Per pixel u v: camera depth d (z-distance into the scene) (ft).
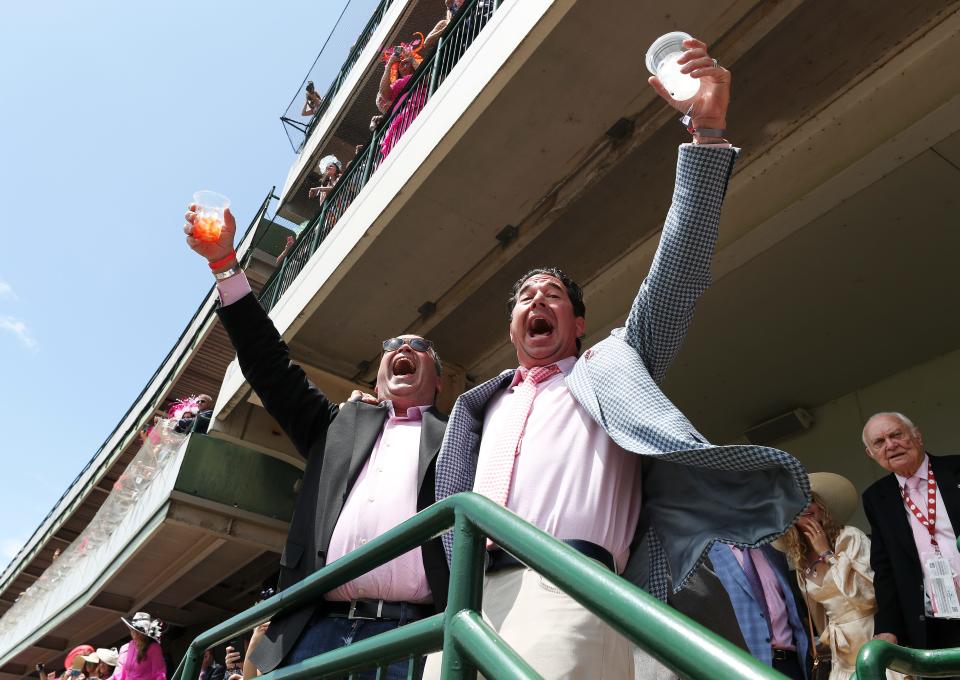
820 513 10.78
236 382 25.88
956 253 14.65
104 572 34.76
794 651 9.63
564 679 4.44
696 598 6.98
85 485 53.88
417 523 4.14
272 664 6.02
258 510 28.14
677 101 5.82
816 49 13.60
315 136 45.85
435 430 7.25
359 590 6.30
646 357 5.67
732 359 18.51
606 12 13.53
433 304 21.16
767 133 14.65
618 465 5.49
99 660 25.70
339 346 23.24
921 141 13.15
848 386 18.21
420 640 3.73
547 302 6.66
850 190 14.10
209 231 8.21
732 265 15.98
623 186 16.89
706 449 4.44
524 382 6.41
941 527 8.80
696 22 13.48
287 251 29.73
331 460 7.34
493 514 3.51
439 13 38.27
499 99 15.46
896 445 9.45
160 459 32.42
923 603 8.63
